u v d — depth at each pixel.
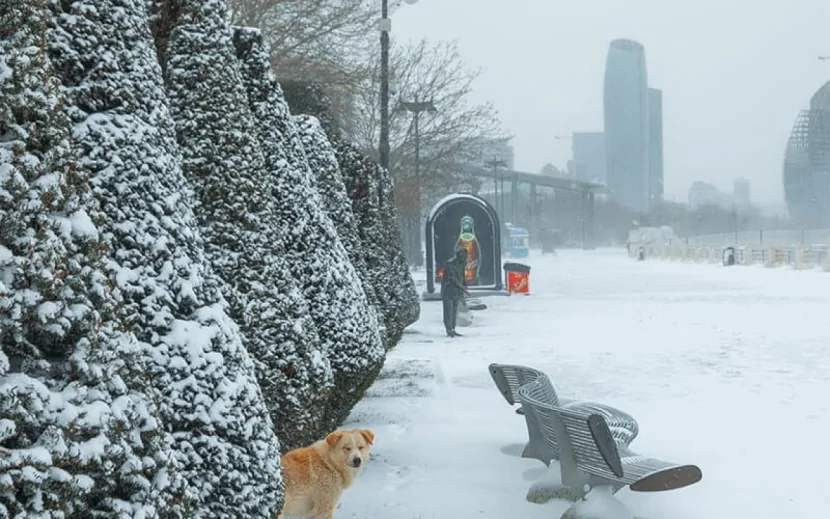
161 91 5.01
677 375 14.84
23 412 2.81
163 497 3.32
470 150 40.97
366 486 8.18
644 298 32.53
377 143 37.16
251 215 6.55
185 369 4.46
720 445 9.79
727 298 31.25
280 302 6.71
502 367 9.47
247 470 4.58
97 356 3.12
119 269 4.40
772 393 13.00
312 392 7.09
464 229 34.91
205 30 6.46
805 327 21.52
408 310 19.17
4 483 2.68
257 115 8.65
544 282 45.25
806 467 8.84
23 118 3.05
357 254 12.51
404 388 13.39
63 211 3.13
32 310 2.93
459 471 8.69
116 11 4.82
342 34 26.27
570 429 7.27
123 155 4.55
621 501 7.71
